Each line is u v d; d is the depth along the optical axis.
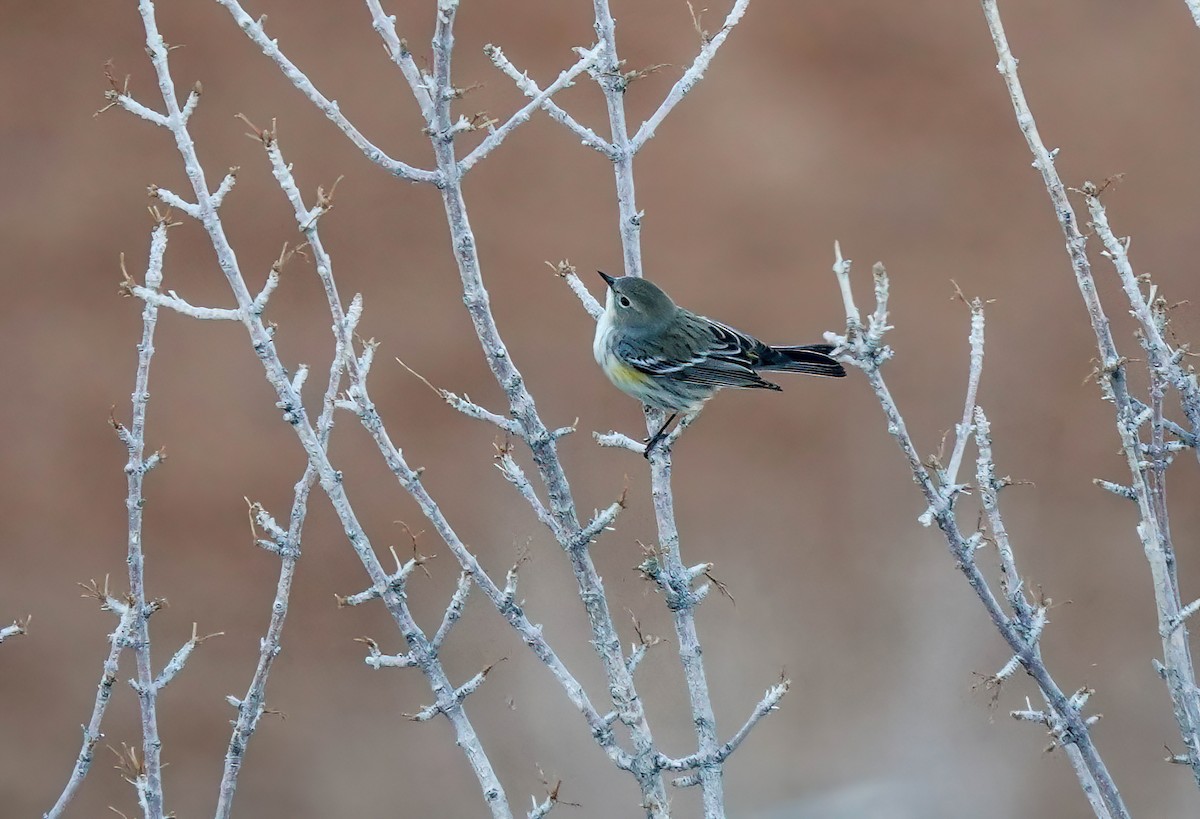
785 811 12.88
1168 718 13.41
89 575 15.76
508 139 20.38
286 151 20.25
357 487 16.22
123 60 20.91
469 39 21.11
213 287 18.80
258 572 15.84
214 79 20.95
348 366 6.29
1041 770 12.93
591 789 11.64
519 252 19.30
